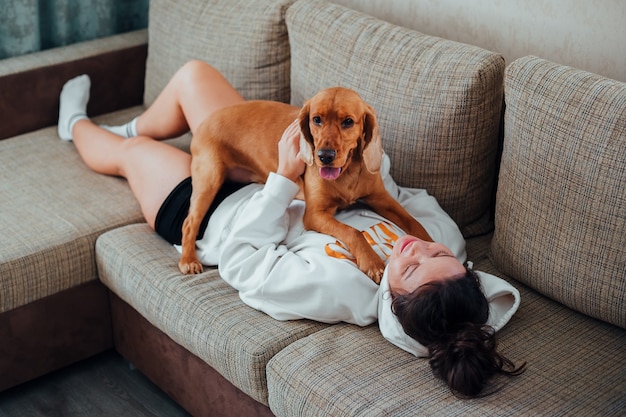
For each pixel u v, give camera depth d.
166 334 1.99
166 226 2.07
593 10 1.97
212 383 1.88
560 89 1.71
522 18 2.13
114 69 2.84
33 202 2.25
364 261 1.72
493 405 1.48
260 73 2.43
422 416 1.45
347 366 1.59
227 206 1.99
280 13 2.37
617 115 1.62
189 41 2.60
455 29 2.31
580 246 1.69
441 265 1.58
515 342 1.67
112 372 2.29
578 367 1.60
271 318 1.76
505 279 1.89
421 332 1.55
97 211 2.22
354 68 2.11
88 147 2.42
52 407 2.15
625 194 1.60
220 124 2.02
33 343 2.13
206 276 1.92
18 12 2.81
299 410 1.56
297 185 1.86
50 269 2.07
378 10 2.51
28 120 2.68
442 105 1.94
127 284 1.99
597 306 1.69
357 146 1.77
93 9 3.01
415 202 1.97
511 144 1.82
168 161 2.17
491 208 2.16
